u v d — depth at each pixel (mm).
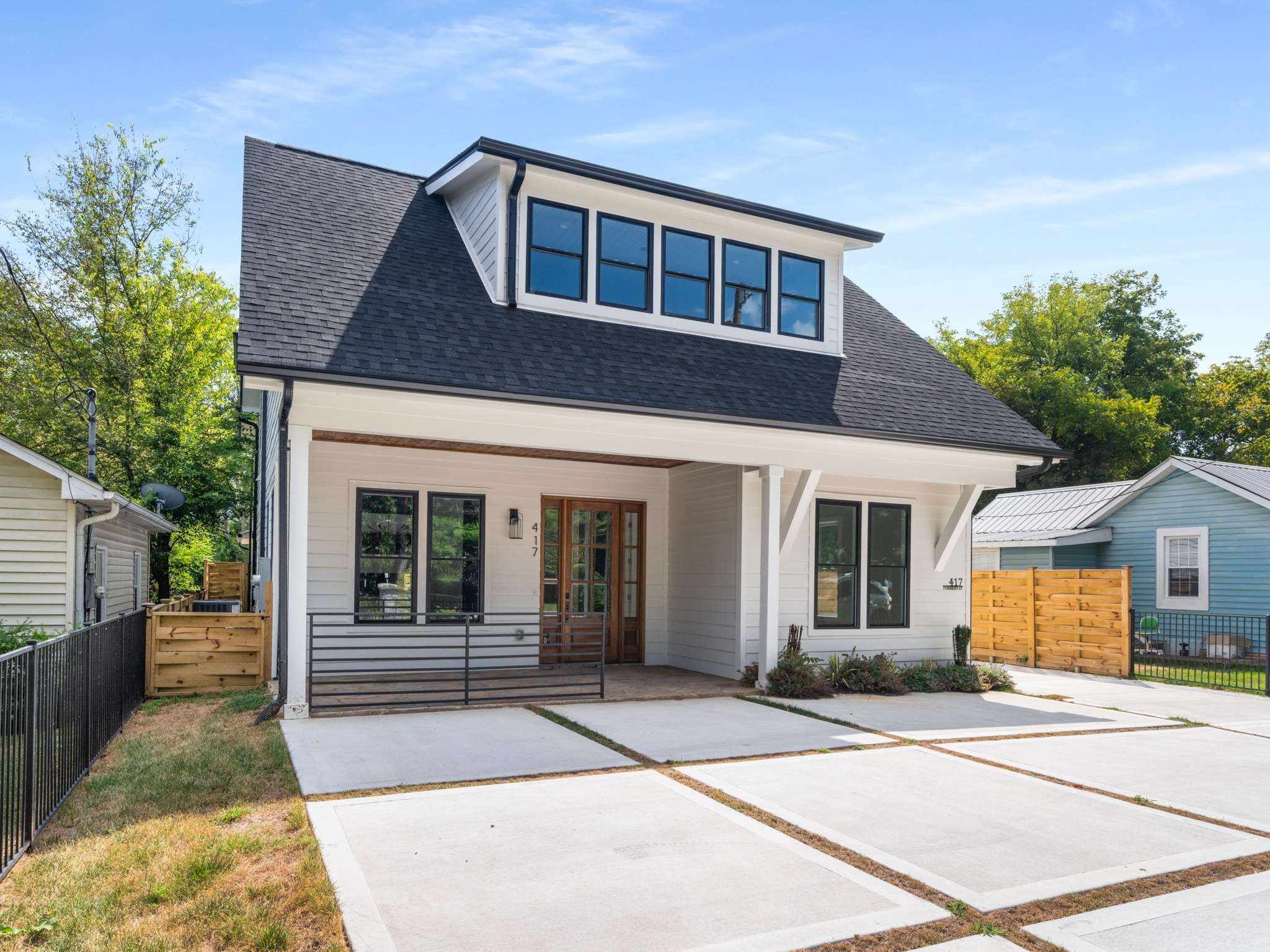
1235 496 19344
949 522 13922
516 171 11203
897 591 13797
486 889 4543
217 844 5176
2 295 27469
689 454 11125
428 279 11109
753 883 4715
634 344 11648
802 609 12922
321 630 11688
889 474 12703
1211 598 19750
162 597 26672
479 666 12773
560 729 8695
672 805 6133
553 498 13625
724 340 12781
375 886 4551
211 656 11312
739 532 12398
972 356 39344
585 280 11797
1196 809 6422
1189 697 12531
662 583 14336
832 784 6832
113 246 28750
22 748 5094
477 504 12812
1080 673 15398
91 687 7262
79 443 26750
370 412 9180
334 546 11805
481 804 6074
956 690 12688
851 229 13547
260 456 20359
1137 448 37094
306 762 7125
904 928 4199
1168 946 4066
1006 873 4977
